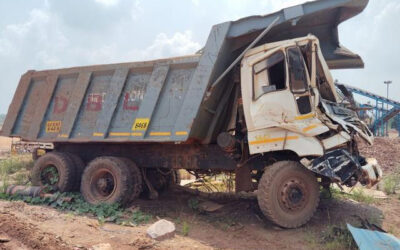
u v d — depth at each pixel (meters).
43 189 6.65
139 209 6.09
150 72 6.30
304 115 5.00
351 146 5.16
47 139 7.27
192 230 5.05
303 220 5.11
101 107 6.70
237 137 5.88
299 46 5.20
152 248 4.13
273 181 5.03
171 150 6.39
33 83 7.81
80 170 7.10
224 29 5.57
